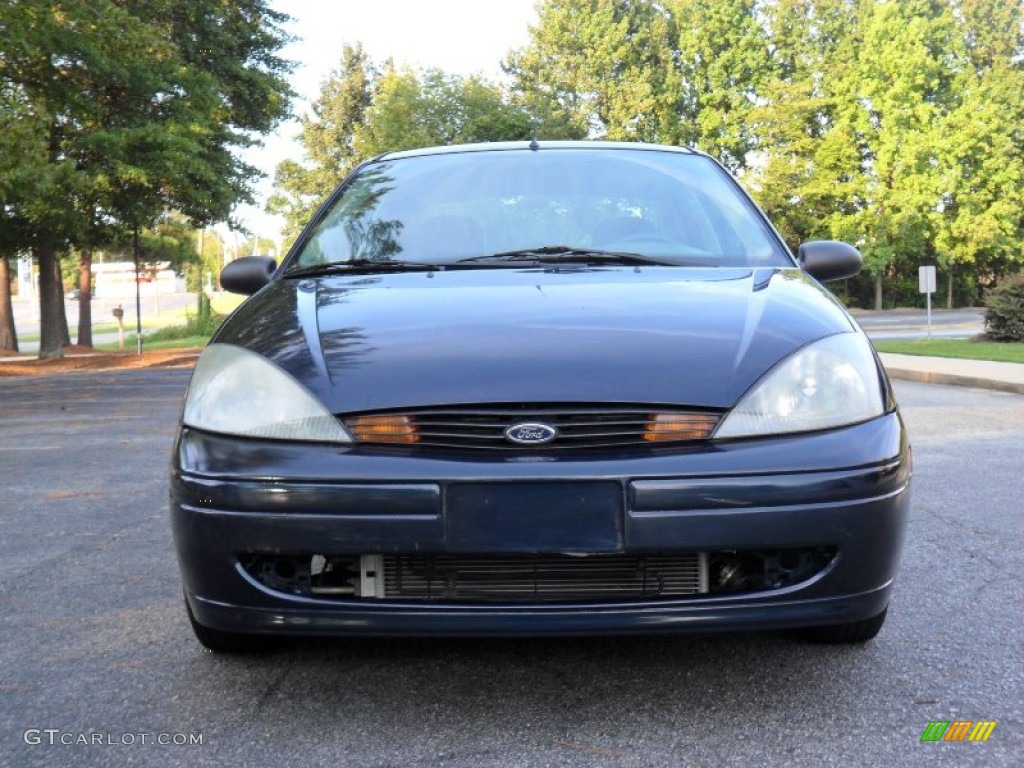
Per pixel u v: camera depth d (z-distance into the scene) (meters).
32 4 15.70
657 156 3.95
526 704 2.54
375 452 2.33
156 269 37.84
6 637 3.14
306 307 2.89
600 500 2.27
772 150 48.81
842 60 48.91
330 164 59.66
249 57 26.16
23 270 98.75
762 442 2.34
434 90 35.78
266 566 2.39
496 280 3.05
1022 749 2.25
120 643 3.06
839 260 3.51
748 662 2.80
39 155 15.70
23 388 14.49
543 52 53.75
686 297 2.84
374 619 2.32
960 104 48.12
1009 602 3.34
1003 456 6.38
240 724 2.45
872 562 2.36
